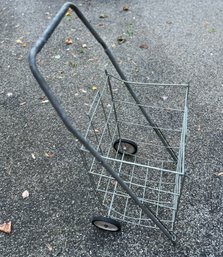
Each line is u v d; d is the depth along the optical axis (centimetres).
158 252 207
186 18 400
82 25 396
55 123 290
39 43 142
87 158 261
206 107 294
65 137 278
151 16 407
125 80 216
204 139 268
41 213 230
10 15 427
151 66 338
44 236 219
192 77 323
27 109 304
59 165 258
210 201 229
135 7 424
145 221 222
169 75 327
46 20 412
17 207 235
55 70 342
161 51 356
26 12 429
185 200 230
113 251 209
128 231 217
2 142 278
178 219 221
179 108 295
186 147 263
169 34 377
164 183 240
